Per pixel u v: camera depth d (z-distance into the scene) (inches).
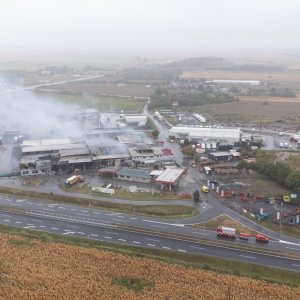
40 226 2920.8
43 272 2287.2
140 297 2080.5
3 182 3833.7
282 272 2345.0
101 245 2640.3
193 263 2439.7
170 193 3538.4
